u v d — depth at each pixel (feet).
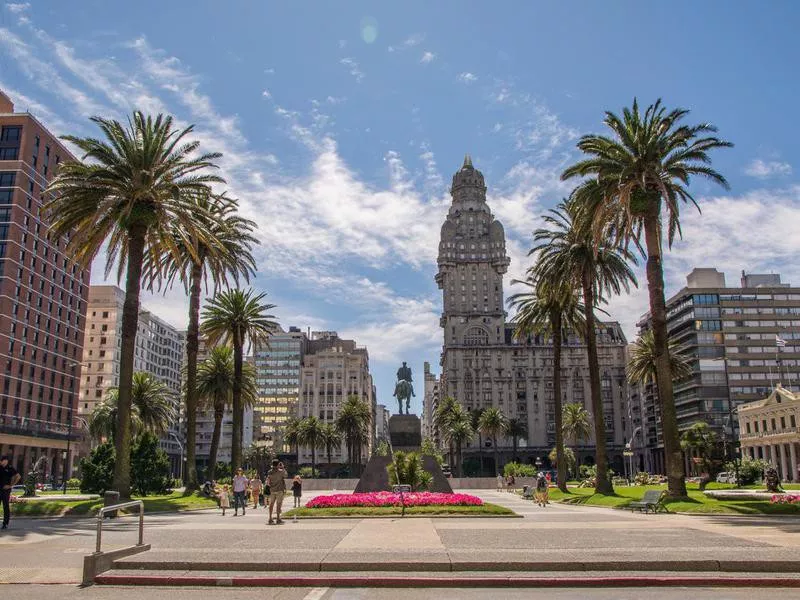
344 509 98.94
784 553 52.08
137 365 553.64
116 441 125.70
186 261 165.48
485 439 590.14
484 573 47.47
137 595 42.45
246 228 178.91
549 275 170.19
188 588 44.98
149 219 128.98
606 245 151.84
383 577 46.16
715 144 126.41
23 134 348.79
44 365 364.79
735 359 440.86
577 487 251.19
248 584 45.75
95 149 126.93
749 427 383.24
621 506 121.90
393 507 101.86
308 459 620.49
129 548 53.16
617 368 606.55
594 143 132.16
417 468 134.10
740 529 72.59
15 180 341.00
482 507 100.73
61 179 124.98
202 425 631.56
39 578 47.70
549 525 79.00
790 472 339.16
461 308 650.43
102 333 512.22
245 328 202.28
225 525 84.12
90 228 124.26
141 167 128.16
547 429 596.70
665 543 58.95
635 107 131.85
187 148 134.82
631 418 590.14
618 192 128.26
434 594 42.60
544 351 613.93
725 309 447.83
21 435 331.98
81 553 57.67
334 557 51.47
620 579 45.27
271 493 86.74
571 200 146.72
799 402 326.24
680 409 469.57
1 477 80.53
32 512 108.47
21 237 343.26
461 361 612.70
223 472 355.56
